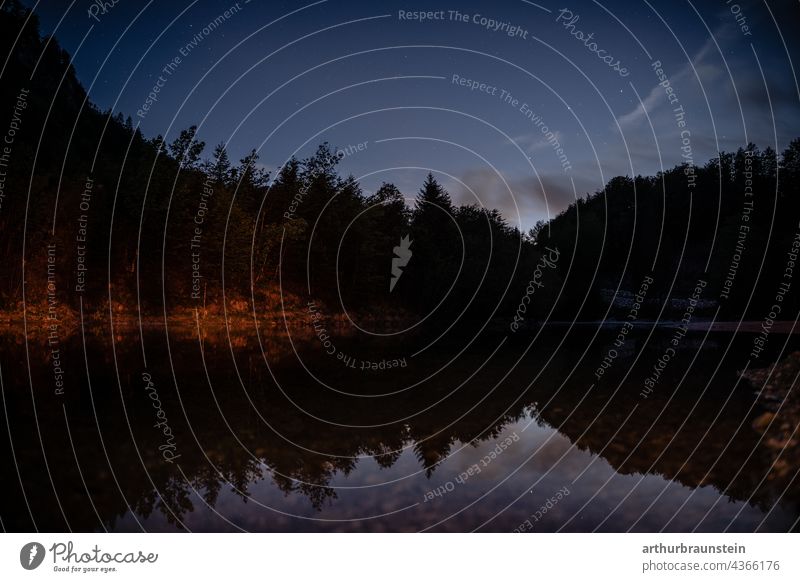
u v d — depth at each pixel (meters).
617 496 6.80
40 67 81.50
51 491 7.06
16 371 18.31
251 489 7.20
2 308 42.66
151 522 6.09
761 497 6.61
